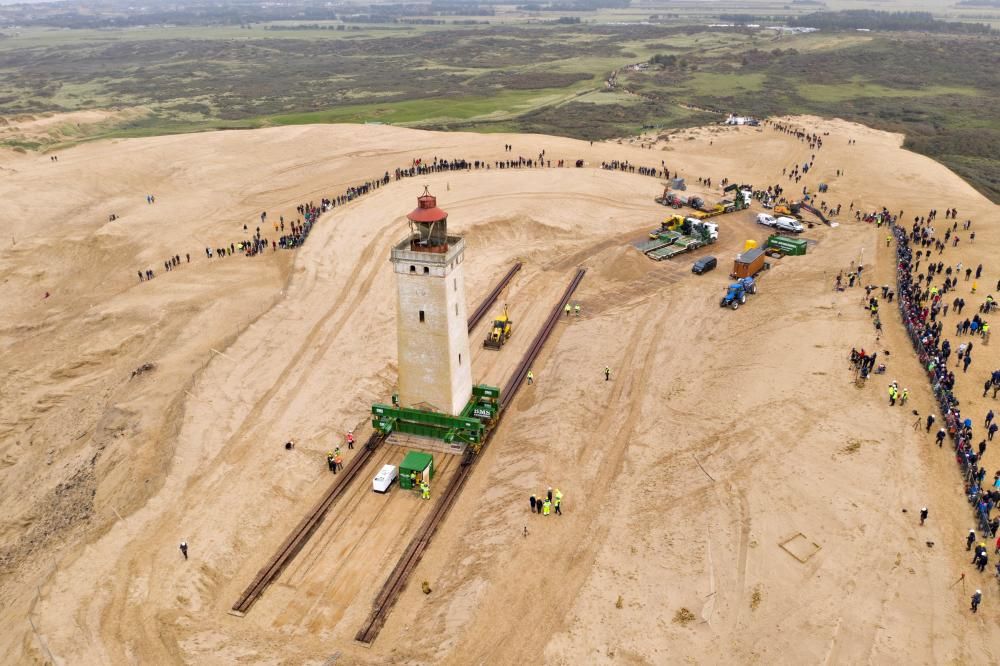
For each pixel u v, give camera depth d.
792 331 62.22
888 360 55.47
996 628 32.59
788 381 53.59
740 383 54.88
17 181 109.38
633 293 77.06
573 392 56.97
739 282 72.75
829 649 32.06
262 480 48.03
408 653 34.97
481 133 149.00
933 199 105.38
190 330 70.75
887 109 183.88
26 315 82.75
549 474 46.78
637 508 43.12
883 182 114.44
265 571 40.78
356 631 36.75
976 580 35.12
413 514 45.44
